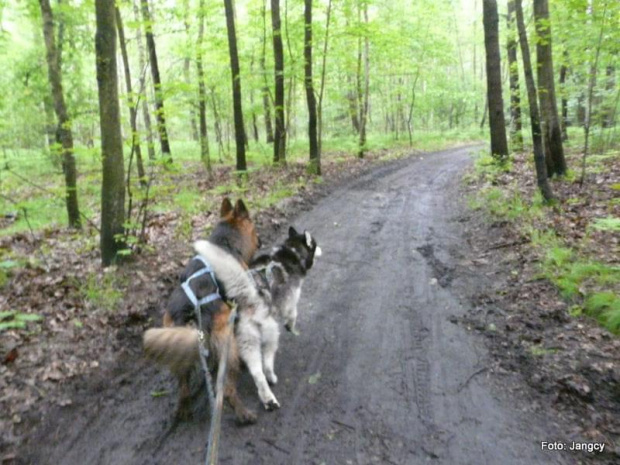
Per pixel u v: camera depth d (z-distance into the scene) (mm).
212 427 2482
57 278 6793
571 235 7355
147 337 3354
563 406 3887
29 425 3896
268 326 4195
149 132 9664
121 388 4461
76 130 15867
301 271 5145
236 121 14391
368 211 11281
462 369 4598
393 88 31297
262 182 14070
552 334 4910
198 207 11062
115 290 6375
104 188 7191
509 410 3936
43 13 9258
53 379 4488
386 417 3959
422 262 7641
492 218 9266
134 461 3539
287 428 3852
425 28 28078
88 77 19031
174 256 7816
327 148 23875
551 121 10852
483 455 3482
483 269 7012
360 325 5656
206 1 16859
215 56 17719
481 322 5445
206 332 3609
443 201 11984
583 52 12039
